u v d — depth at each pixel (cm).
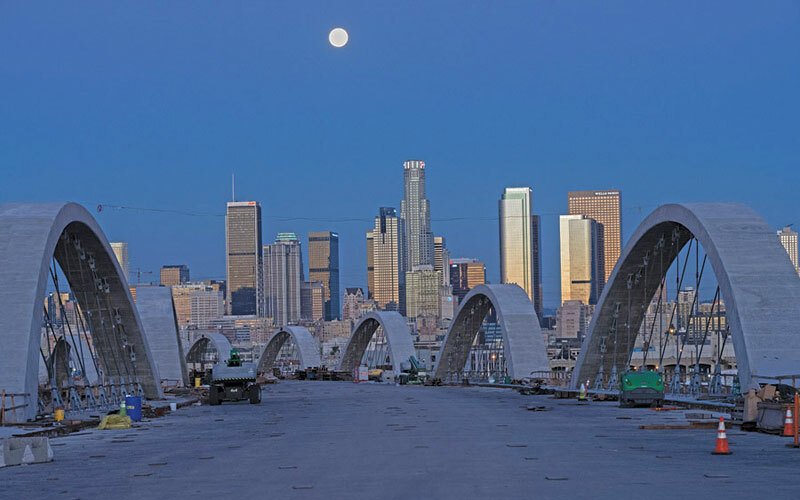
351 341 15950
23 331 3806
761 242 4300
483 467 1972
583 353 6316
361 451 2422
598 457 2170
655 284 5812
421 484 1692
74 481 1908
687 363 12850
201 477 1908
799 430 2597
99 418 4166
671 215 4881
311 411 4991
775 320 4016
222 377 6400
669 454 2222
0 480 1972
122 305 5769
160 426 3909
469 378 10988
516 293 9119
